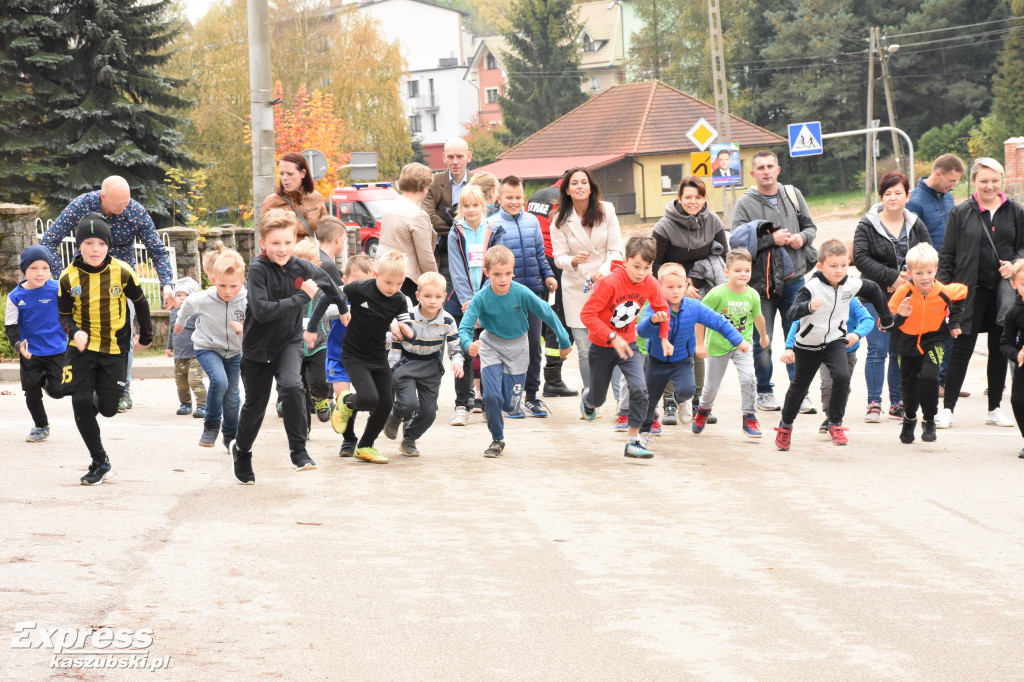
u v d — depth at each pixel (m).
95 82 39.41
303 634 5.46
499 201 14.11
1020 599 6.11
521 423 12.52
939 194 13.16
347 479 9.33
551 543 7.24
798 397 10.60
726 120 42.56
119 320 9.01
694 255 12.70
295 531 7.45
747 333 11.44
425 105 133.25
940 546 7.21
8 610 5.67
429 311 10.20
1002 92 78.19
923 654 5.26
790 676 4.98
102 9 38.81
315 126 53.03
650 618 5.76
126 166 39.31
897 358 12.35
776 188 13.04
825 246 10.39
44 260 10.84
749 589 6.27
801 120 93.12
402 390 10.16
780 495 8.76
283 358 9.18
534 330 12.74
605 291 10.32
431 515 8.02
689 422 12.30
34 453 10.28
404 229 12.30
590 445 11.10
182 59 74.69
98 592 6.01
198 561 6.67
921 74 91.44
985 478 9.34
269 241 8.77
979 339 19.97
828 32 92.19
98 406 8.98
